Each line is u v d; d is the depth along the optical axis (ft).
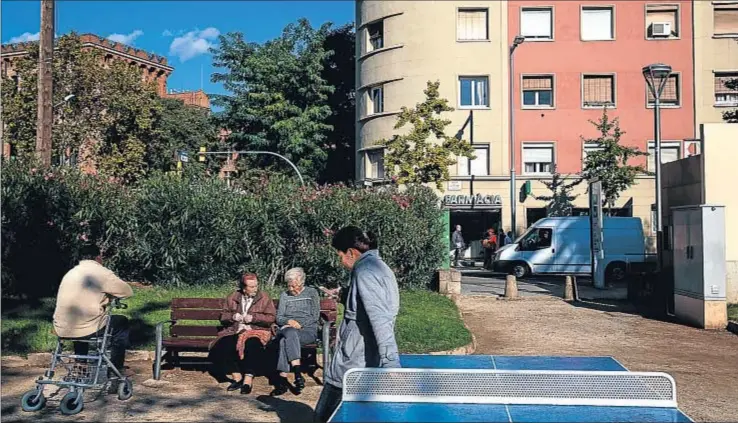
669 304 51.60
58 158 117.39
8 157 52.08
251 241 54.85
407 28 123.54
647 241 112.27
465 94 123.85
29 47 121.60
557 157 123.34
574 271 91.45
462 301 62.03
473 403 13.67
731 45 122.42
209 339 31.30
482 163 123.54
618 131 111.65
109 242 53.78
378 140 115.14
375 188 61.62
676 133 122.72
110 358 27.32
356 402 13.82
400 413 12.92
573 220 92.53
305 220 54.90
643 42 122.93
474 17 124.36
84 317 25.93
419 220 59.26
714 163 54.65
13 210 48.47
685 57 122.72
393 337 17.17
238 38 161.17
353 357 17.85
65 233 50.98
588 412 13.08
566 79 123.54
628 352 38.22
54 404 26.37
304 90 152.76
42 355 32.99
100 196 53.06
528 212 123.44
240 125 157.07
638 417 12.73
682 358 36.60
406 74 123.44
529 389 14.11
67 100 117.08
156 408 25.84
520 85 124.06
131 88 128.06
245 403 26.63
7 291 47.93
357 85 133.18
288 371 27.96
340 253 18.61
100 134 125.29
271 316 29.81
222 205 54.34
